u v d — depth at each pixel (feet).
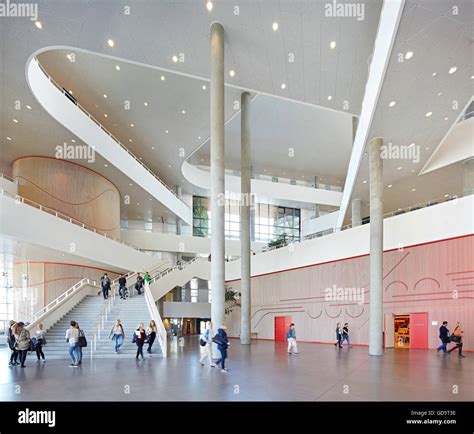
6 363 41.42
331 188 149.38
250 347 66.85
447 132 57.82
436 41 36.96
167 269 93.97
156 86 72.13
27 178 72.95
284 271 87.45
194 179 120.98
